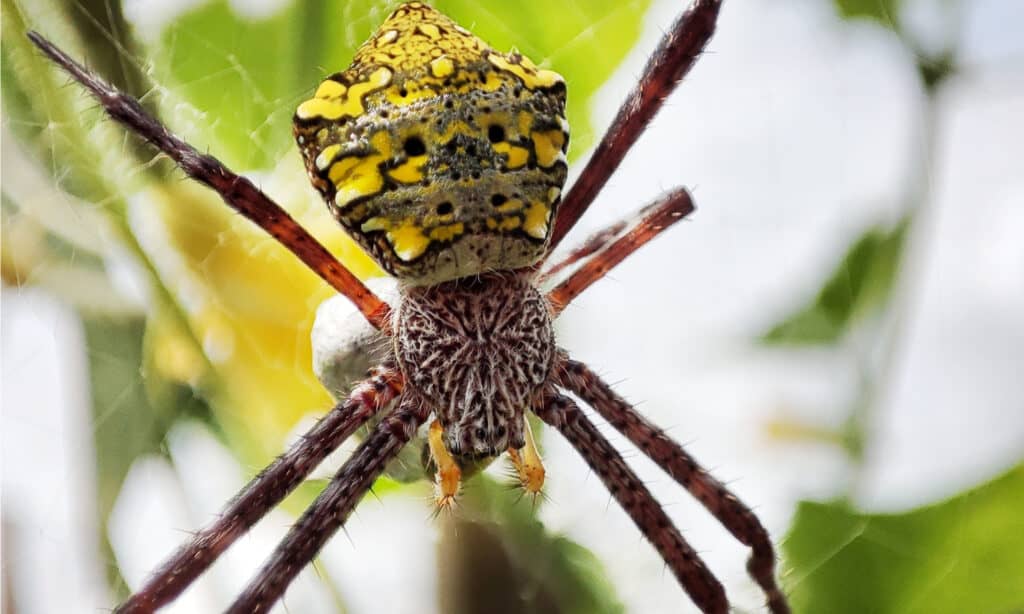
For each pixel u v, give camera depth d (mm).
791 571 126
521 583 125
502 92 122
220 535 126
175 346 128
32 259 127
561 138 123
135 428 128
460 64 122
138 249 127
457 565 125
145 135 123
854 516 126
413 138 122
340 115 122
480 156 122
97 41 126
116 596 128
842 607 125
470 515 126
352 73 123
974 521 124
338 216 123
